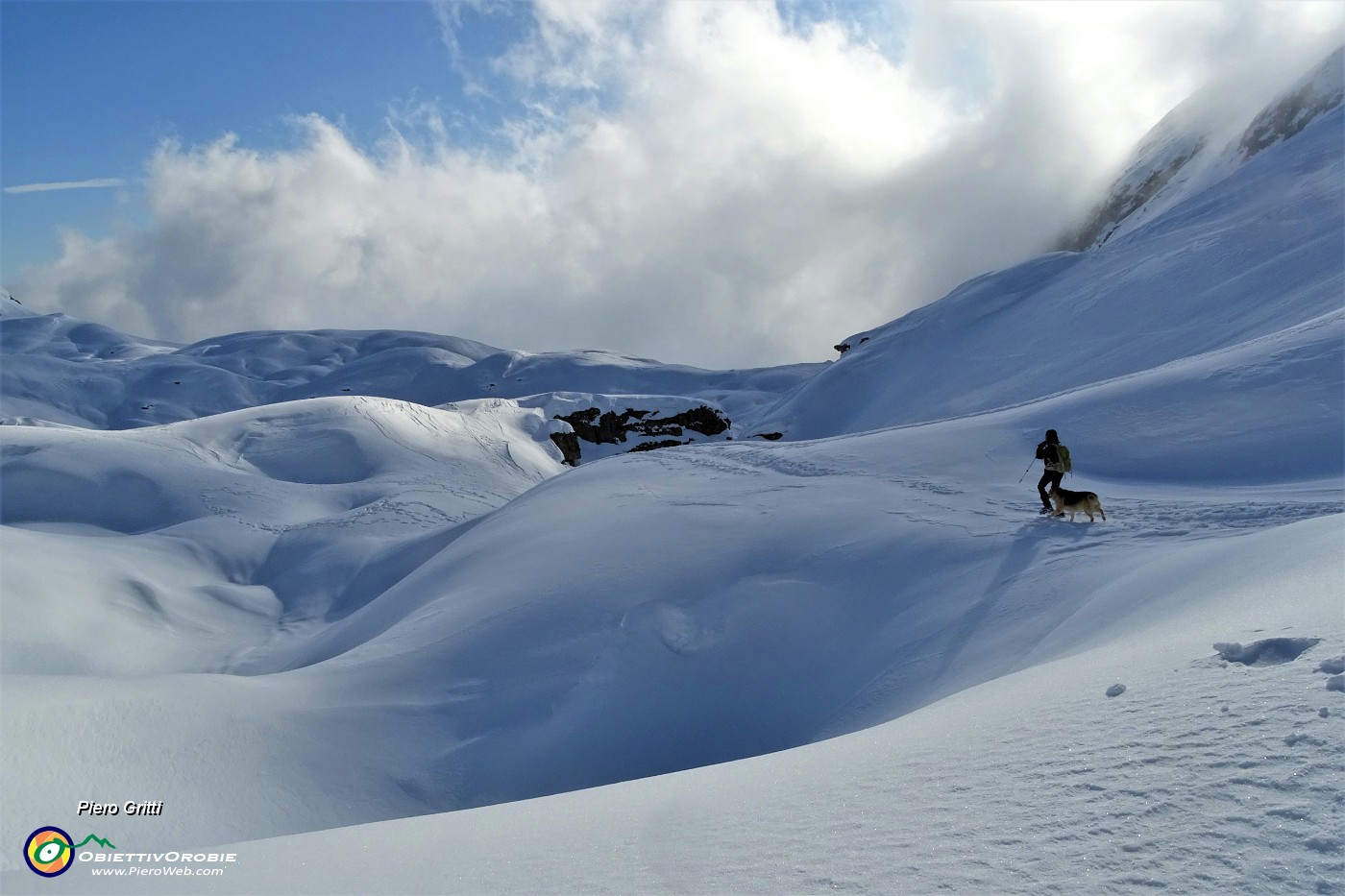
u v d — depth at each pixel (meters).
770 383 179.12
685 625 16.31
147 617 30.03
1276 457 18.98
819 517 19.86
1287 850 2.38
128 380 167.88
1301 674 3.68
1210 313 43.69
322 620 32.16
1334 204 47.25
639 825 4.27
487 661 16.05
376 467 53.84
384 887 3.98
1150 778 3.12
